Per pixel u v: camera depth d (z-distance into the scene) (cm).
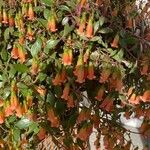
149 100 91
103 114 102
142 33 96
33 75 92
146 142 206
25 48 93
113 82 90
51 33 92
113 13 93
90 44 90
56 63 90
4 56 95
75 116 95
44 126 92
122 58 92
